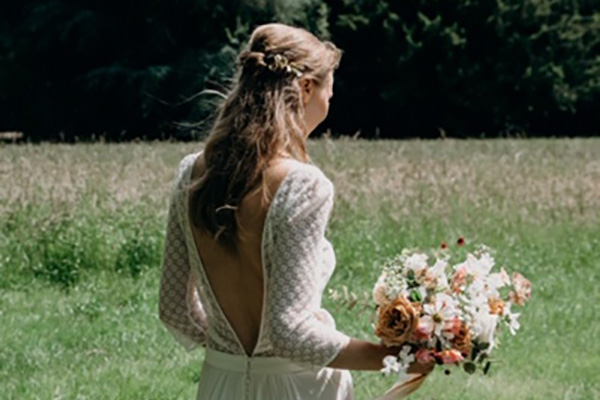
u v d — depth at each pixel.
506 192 13.75
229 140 2.88
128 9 40.03
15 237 10.13
